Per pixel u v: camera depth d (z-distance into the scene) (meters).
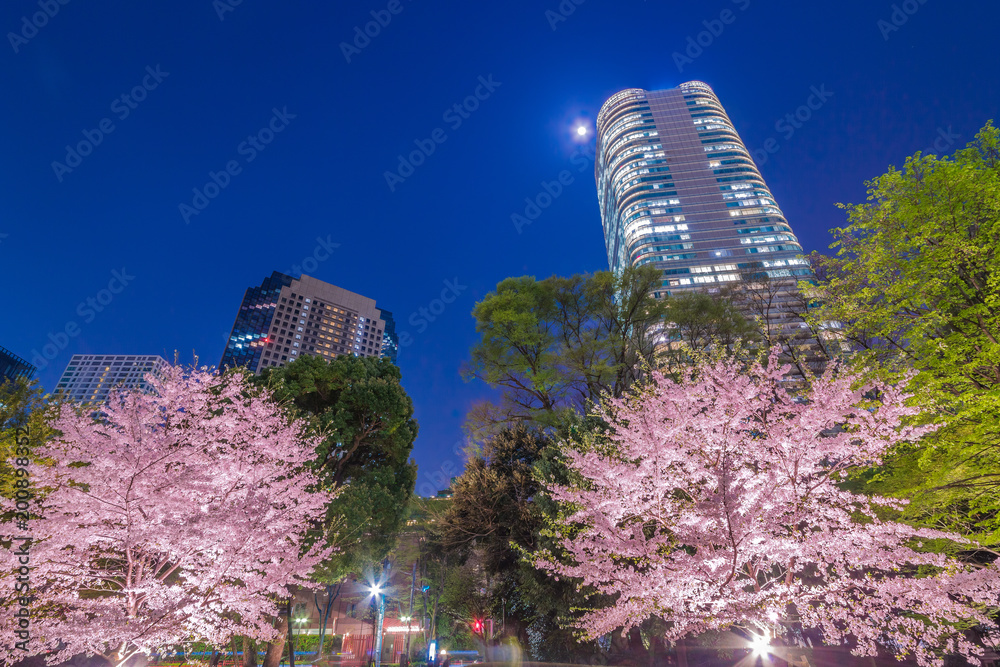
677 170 102.56
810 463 7.46
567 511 11.99
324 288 140.12
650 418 8.16
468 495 19.97
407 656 29.22
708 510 7.02
